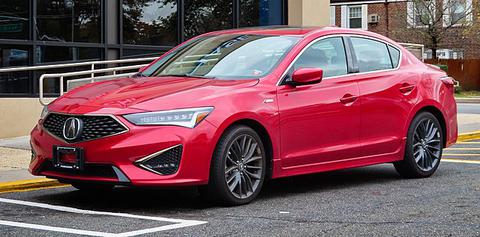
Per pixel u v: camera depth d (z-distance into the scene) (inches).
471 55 1566.2
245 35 324.5
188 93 269.3
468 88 1518.2
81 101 272.1
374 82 326.3
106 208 276.8
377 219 251.1
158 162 257.3
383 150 328.5
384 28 1663.4
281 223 245.1
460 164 398.0
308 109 297.4
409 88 340.5
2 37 543.8
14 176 348.2
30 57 555.5
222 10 661.9
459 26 1561.3
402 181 339.9
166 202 288.5
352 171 374.3
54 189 327.6
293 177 354.3
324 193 307.7
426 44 1545.3
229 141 269.6
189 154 259.3
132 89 279.6
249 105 277.3
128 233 230.5
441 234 228.4
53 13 566.6
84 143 260.1
